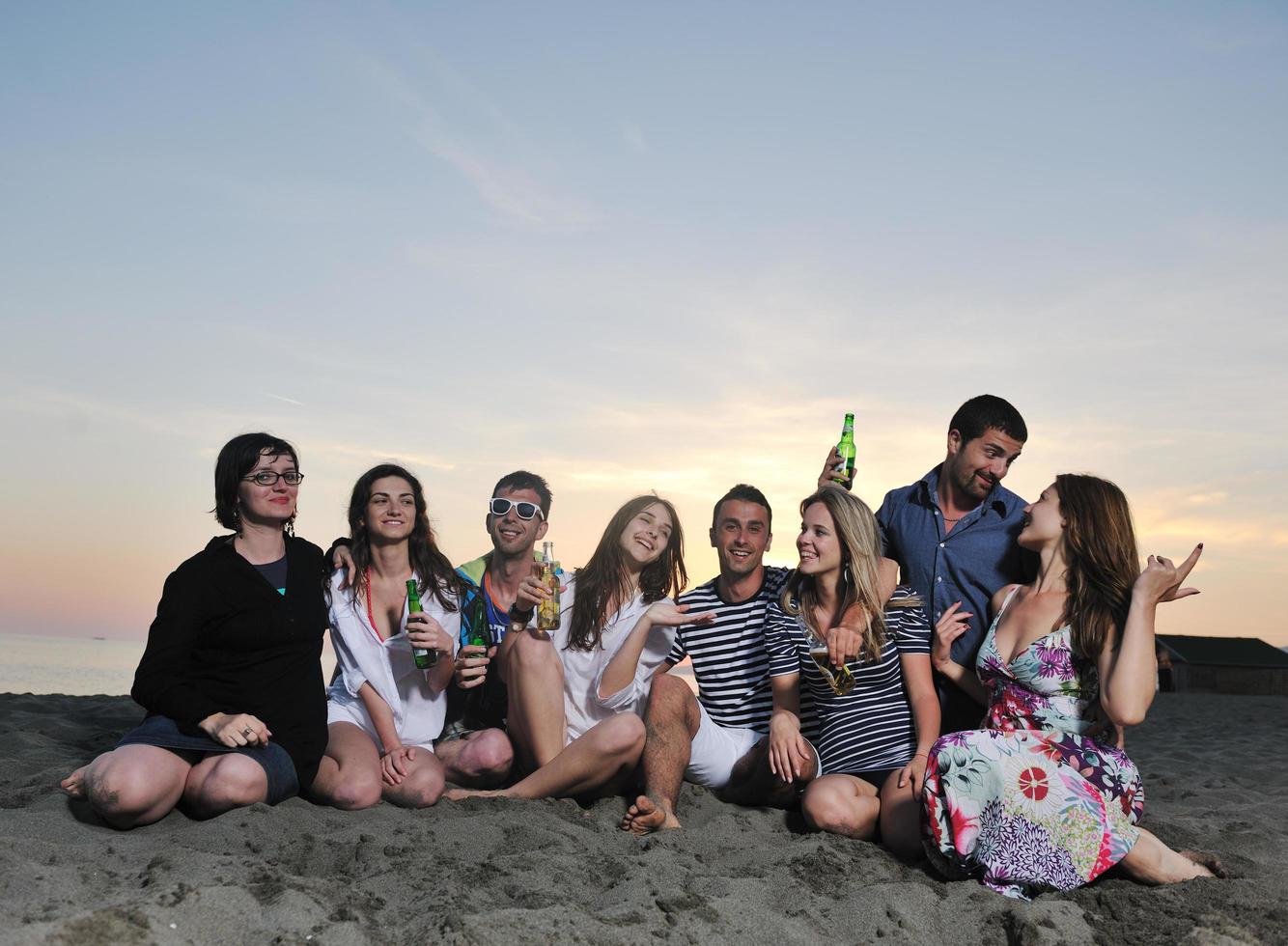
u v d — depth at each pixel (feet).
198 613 11.29
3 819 10.27
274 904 7.98
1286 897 9.77
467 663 12.71
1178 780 18.53
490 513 14.20
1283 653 71.15
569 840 10.73
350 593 12.77
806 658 12.50
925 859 11.04
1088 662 10.67
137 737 10.89
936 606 13.24
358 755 12.09
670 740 12.44
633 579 13.53
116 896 8.06
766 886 9.62
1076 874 9.89
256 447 11.69
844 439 14.75
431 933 7.75
